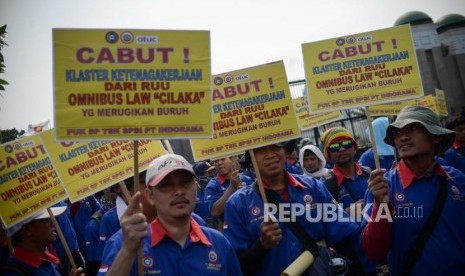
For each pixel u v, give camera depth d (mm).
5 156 3221
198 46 2506
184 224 2336
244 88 3273
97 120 2379
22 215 3148
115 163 3416
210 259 2322
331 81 3170
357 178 4512
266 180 3148
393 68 3121
